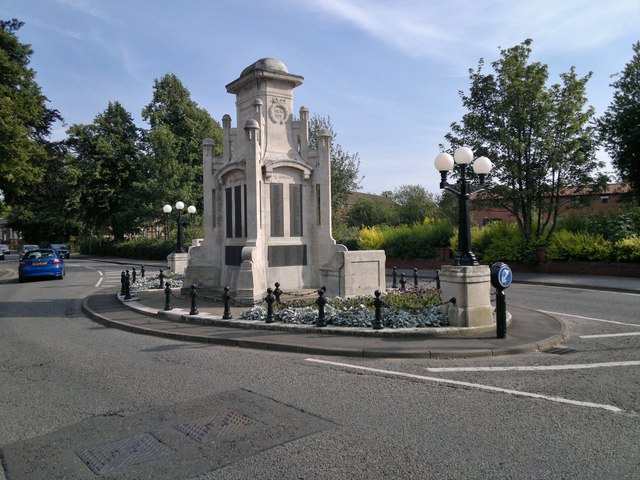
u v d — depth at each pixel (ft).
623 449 13.41
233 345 28.35
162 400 18.40
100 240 188.14
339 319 30.71
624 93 79.46
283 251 43.29
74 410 17.56
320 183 44.78
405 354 24.76
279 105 44.73
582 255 70.18
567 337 29.45
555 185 73.41
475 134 76.48
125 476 12.34
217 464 12.87
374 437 14.44
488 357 24.73
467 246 31.17
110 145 154.30
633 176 79.20
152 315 38.19
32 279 80.07
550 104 70.28
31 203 128.16
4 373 22.95
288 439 14.40
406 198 197.57
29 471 12.77
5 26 108.37
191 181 143.54
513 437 14.33
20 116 87.30
